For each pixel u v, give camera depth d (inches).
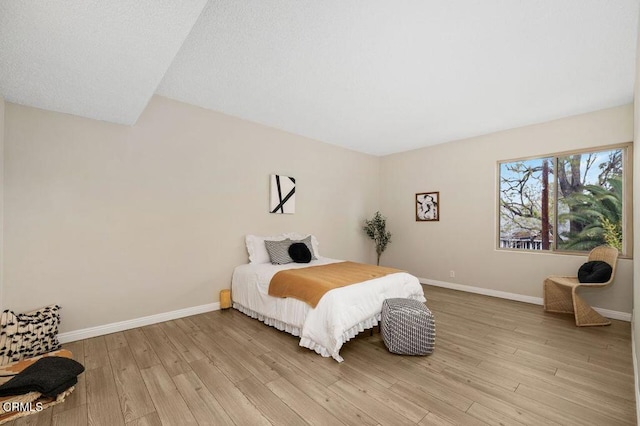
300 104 132.3
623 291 127.9
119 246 113.7
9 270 92.2
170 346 99.5
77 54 68.0
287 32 79.7
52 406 67.3
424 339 93.0
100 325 109.0
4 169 91.6
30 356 85.4
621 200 132.1
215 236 140.9
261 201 159.5
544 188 154.9
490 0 67.4
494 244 169.2
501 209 170.9
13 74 76.5
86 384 76.3
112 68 74.5
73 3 51.8
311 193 185.8
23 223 94.8
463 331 114.3
